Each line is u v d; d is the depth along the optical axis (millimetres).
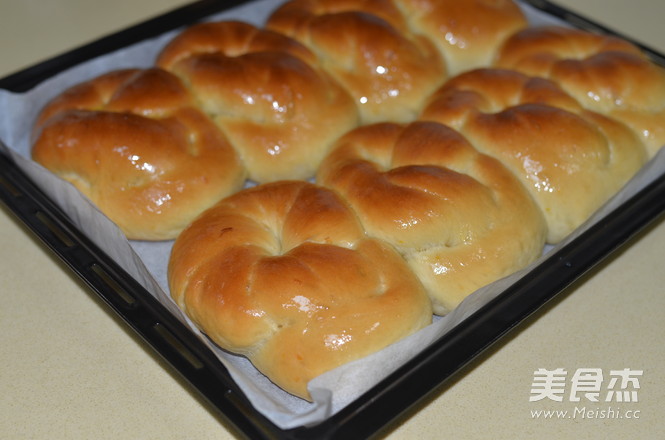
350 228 501
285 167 595
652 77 597
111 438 457
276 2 708
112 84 600
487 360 490
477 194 521
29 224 535
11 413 468
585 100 592
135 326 479
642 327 510
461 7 673
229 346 487
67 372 487
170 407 471
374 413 439
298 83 597
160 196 560
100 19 732
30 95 611
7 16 735
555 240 567
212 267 495
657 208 540
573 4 757
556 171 549
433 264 517
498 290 488
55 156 568
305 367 470
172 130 571
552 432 459
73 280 538
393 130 565
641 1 762
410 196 511
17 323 513
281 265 480
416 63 639
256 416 439
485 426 461
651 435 458
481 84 595
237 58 606
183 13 688
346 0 671
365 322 471
